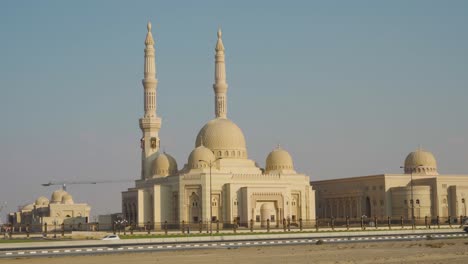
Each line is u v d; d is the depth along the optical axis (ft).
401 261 312.91
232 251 384.47
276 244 426.10
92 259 347.36
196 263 319.27
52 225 647.97
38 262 335.06
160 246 402.52
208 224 595.47
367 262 310.45
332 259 326.65
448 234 484.74
